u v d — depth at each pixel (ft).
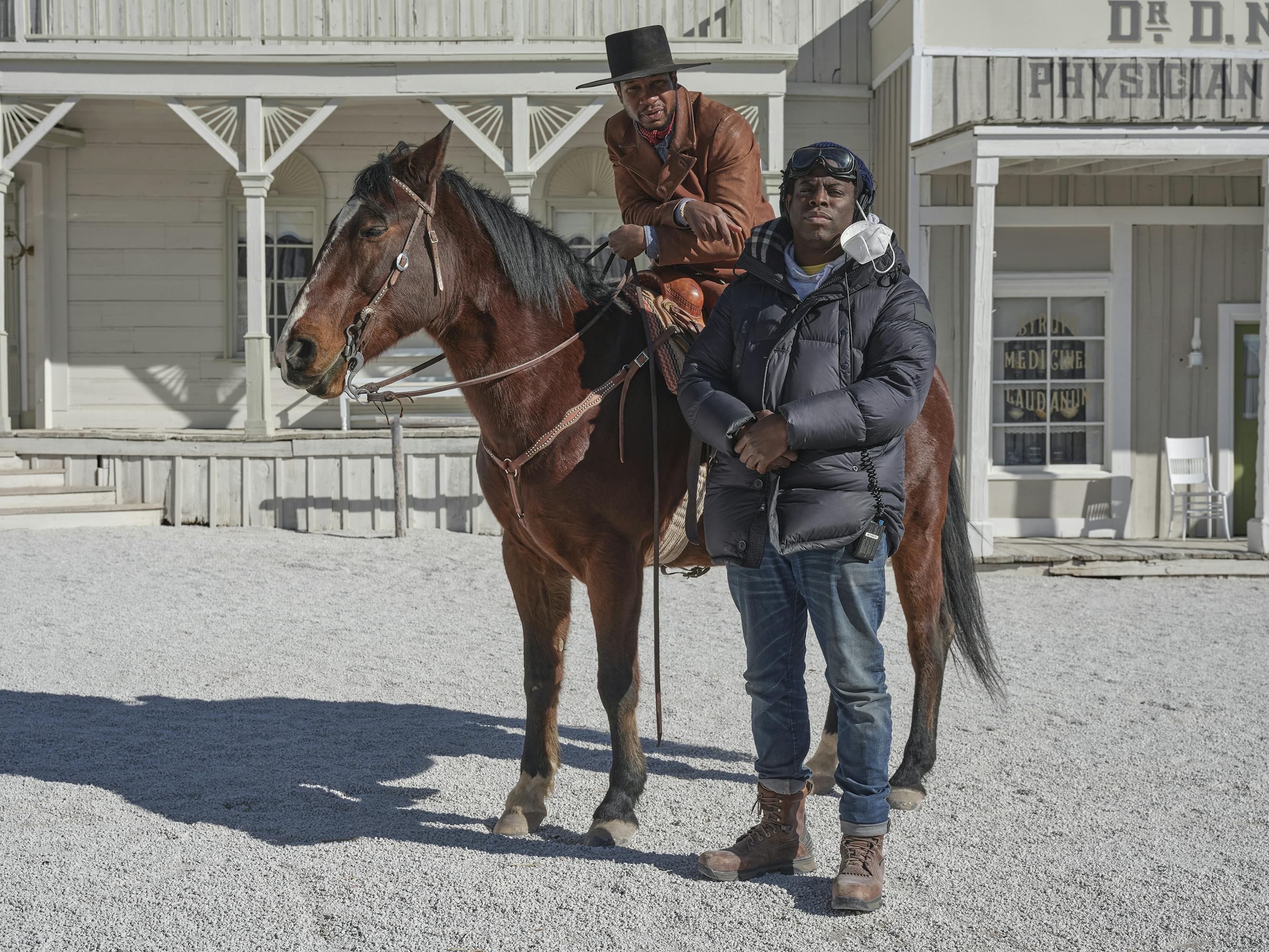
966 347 39.58
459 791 14.46
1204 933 10.31
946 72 38.78
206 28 39.63
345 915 10.57
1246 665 22.40
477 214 12.33
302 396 46.19
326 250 11.65
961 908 10.86
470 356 12.35
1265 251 34.86
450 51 39.29
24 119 41.29
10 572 30.58
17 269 45.96
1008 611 28.68
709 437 10.57
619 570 12.27
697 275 13.61
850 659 10.76
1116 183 39.60
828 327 10.62
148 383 46.39
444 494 38.93
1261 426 35.27
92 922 10.39
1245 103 39.09
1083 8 38.83
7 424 40.91
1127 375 39.91
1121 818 13.51
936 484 14.10
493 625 25.96
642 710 18.72
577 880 11.43
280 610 27.14
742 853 11.53
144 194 45.93
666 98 13.33
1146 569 34.19
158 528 38.22
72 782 14.46
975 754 16.22
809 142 44.29
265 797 13.99
